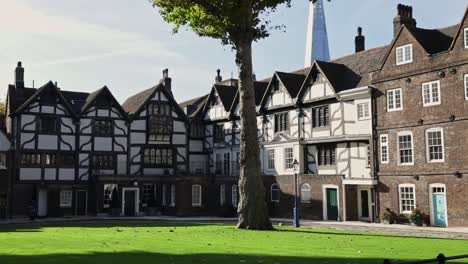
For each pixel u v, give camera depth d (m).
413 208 24.16
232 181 35.00
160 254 9.70
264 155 33.69
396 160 25.05
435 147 23.42
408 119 24.56
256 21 18.91
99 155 34.53
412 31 24.83
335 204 28.06
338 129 28.11
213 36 18.55
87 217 31.72
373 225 23.89
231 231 16.84
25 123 32.19
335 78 28.91
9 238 13.53
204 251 10.34
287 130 31.81
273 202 32.50
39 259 8.80
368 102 26.52
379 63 27.50
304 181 29.97
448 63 22.88
